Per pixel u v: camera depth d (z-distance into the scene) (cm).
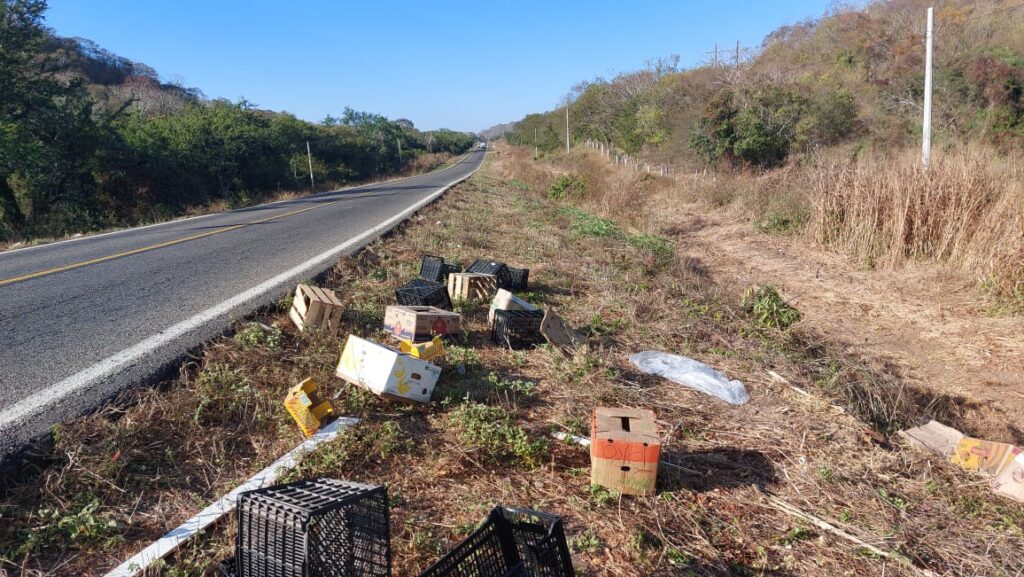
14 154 1955
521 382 473
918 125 2130
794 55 3953
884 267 1032
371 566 240
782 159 2364
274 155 3656
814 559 295
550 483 349
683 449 392
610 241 1195
